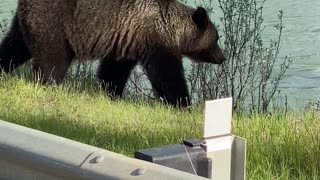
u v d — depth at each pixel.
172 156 3.75
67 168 4.06
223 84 13.51
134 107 10.34
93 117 8.78
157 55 12.38
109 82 12.87
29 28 11.63
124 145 7.18
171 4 12.48
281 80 16.45
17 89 10.27
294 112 10.27
